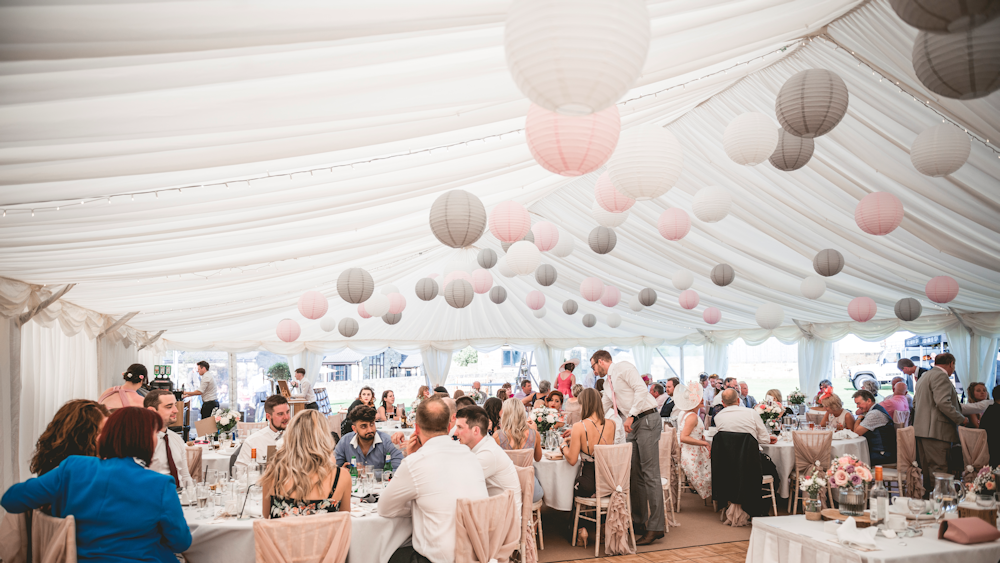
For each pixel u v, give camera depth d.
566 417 8.34
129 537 2.52
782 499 7.09
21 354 5.61
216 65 2.34
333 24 2.22
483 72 2.96
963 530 2.99
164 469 4.14
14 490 2.56
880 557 2.81
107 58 2.13
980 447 6.27
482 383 17.77
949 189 6.34
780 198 7.55
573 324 15.48
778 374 15.80
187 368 13.35
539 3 1.36
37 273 4.90
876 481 3.28
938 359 6.73
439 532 3.21
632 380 5.88
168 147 2.86
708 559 5.20
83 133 2.56
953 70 1.98
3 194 3.06
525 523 4.53
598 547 5.33
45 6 1.83
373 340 14.58
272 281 7.65
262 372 14.06
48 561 2.43
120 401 5.27
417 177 4.41
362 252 6.80
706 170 7.56
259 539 2.88
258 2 2.02
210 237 4.70
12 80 2.16
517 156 4.76
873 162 6.38
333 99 2.80
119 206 3.52
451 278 8.29
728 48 3.87
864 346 13.46
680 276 8.62
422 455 3.35
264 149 3.11
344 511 3.22
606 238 6.50
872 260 8.37
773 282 9.89
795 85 3.30
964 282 8.52
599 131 2.21
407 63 2.69
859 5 4.73
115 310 7.63
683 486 8.33
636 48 1.38
